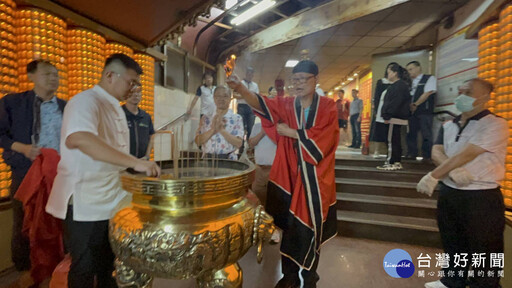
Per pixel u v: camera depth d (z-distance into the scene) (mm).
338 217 2811
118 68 1117
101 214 1116
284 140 1475
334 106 1438
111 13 2559
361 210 2996
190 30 5660
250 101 1423
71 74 2701
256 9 4812
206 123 2070
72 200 1098
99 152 866
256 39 5914
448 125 1625
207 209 817
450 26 4148
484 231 1449
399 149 3477
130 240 777
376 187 3195
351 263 2180
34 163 1348
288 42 5570
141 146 1974
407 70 4094
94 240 1115
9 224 1966
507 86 2039
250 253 2328
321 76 8969
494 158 1426
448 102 4059
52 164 1335
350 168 3605
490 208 1438
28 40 2242
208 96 2223
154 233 750
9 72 2139
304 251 1345
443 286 1758
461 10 3906
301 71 1367
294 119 1445
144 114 2057
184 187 762
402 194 3111
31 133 1677
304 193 1353
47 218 1355
